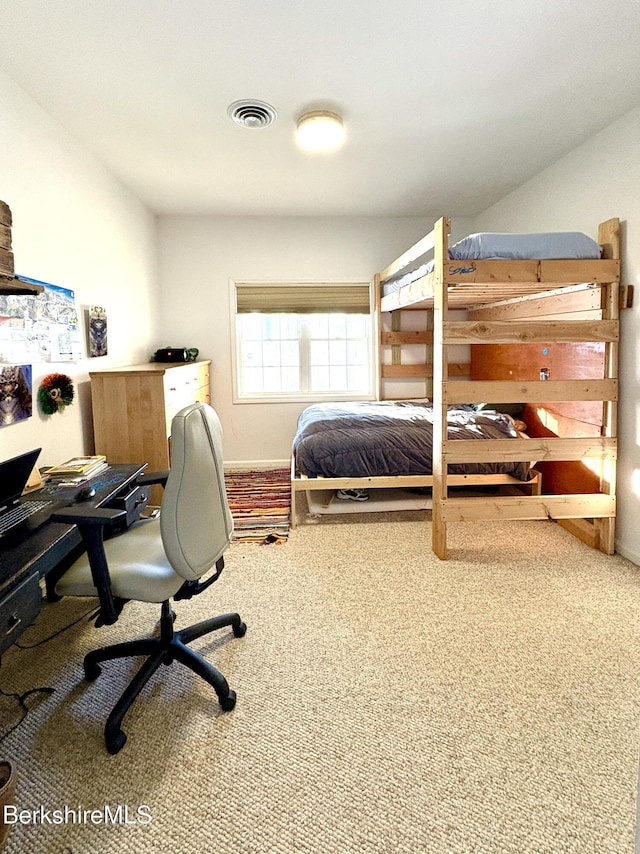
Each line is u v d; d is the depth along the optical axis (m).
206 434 1.67
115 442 2.99
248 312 4.79
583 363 3.09
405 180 3.69
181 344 4.74
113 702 1.70
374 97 2.46
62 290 2.70
